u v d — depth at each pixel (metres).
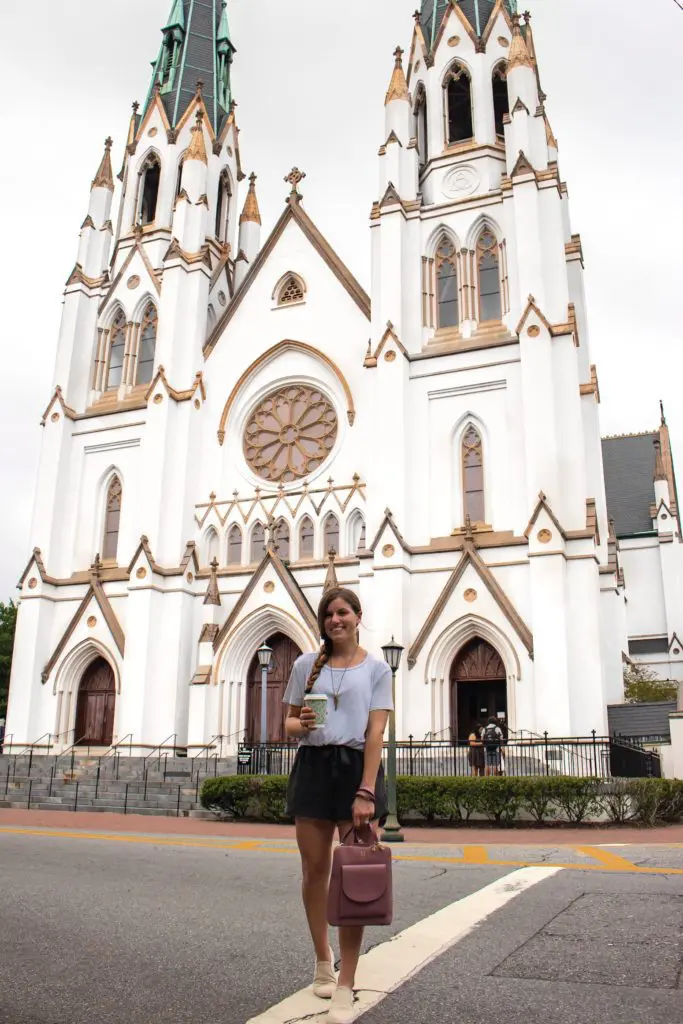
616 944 8.00
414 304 41.97
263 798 25.34
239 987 6.66
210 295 48.94
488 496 38.38
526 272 39.56
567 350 38.22
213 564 41.47
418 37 48.34
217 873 12.87
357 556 38.78
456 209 42.94
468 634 36.19
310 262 45.94
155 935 8.40
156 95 54.44
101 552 45.31
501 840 20.47
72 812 29.00
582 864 14.12
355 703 6.40
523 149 41.81
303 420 43.88
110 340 49.44
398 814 25.19
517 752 33.72
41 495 46.19
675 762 29.50
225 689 39.53
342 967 5.95
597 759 31.91
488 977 6.89
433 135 45.25
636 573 65.81
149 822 24.98
